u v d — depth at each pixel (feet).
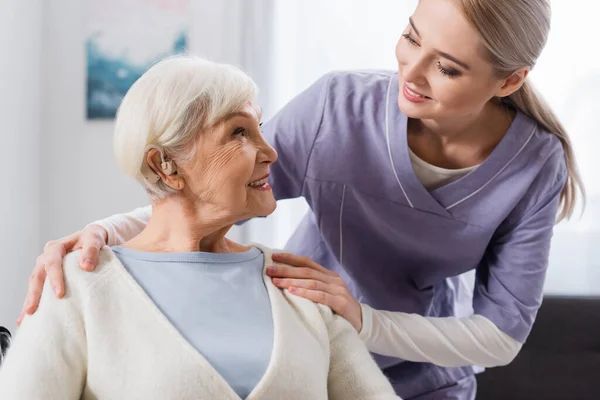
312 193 5.29
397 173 5.02
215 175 3.96
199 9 9.80
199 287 3.96
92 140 9.97
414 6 9.45
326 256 5.73
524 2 4.11
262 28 9.59
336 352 4.25
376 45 9.51
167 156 3.96
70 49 9.94
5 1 8.65
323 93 5.20
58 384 3.60
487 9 4.00
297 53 9.57
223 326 3.85
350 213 5.28
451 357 5.03
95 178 9.98
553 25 8.97
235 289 4.05
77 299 3.78
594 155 8.96
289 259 4.52
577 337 8.17
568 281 9.09
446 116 4.42
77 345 3.71
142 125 3.90
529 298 5.18
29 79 9.45
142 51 9.87
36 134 9.74
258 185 4.16
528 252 5.14
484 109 4.87
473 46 4.08
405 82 4.37
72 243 4.09
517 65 4.27
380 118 5.02
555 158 5.03
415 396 5.84
